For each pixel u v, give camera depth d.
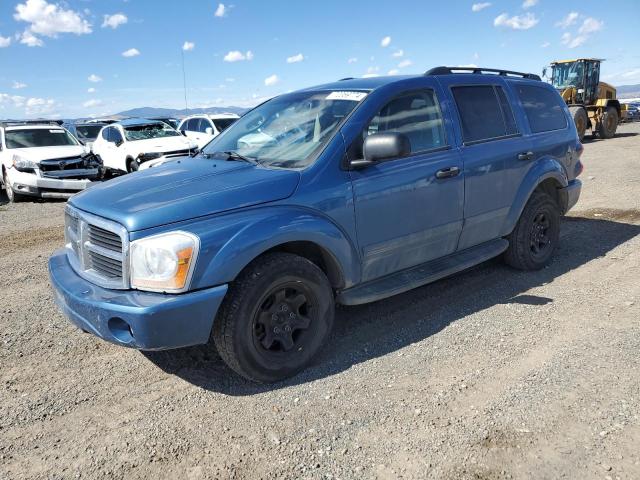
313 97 4.39
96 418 3.17
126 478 2.64
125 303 3.04
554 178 5.54
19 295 5.32
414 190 4.11
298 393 3.35
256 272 3.27
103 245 3.34
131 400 3.35
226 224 3.19
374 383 3.42
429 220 4.27
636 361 3.54
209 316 3.12
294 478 2.59
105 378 3.63
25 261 6.62
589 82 22.25
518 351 3.76
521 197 5.10
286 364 3.48
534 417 2.98
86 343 4.17
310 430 2.96
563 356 3.65
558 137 5.64
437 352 3.79
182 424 3.07
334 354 3.85
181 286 3.04
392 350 3.86
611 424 2.88
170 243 3.03
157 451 2.84
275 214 3.37
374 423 2.99
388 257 4.08
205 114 17.34
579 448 2.71
